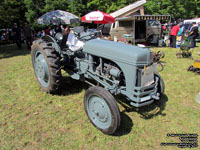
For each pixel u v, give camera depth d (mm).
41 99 3582
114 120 2324
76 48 3502
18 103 3457
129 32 11531
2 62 6781
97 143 2438
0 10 11117
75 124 2826
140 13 15055
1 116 3023
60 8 22094
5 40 15367
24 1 21328
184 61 6688
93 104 2652
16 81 4590
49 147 2363
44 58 3537
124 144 2426
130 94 2523
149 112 3172
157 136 2588
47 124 2822
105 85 2844
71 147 2363
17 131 2658
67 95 3770
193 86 4254
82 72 3338
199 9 29750
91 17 8812
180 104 3459
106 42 2951
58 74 3387
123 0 22609
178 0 26547
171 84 4387
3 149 2322
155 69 2777
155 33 12234
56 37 4121
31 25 21094
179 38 10539
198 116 3049
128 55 2428
